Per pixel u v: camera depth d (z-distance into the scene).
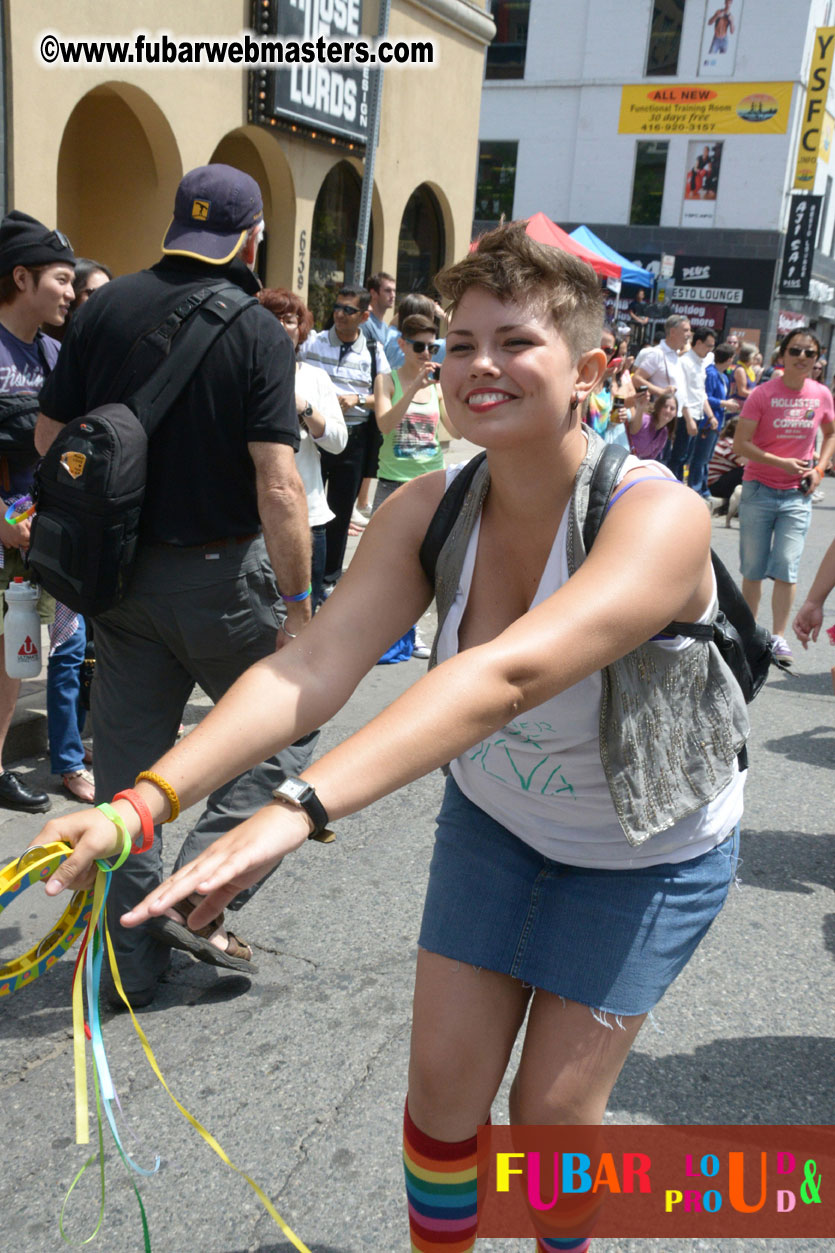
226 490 2.54
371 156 6.82
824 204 28.16
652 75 24.61
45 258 3.52
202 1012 2.76
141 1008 2.76
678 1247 2.07
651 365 10.47
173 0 7.80
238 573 2.58
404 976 2.96
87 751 4.30
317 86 9.48
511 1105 1.64
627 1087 2.54
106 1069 1.23
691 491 1.42
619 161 25.20
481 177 26.36
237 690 1.38
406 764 1.14
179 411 2.47
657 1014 2.84
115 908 2.64
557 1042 1.56
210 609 2.57
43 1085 2.47
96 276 4.36
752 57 23.80
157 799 1.21
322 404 4.96
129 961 2.69
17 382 3.60
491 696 1.17
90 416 2.40
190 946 2.74
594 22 24.61
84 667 4.30
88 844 1.13
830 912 3.47
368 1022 2.74
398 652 5.87
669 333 10.57
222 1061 2.56
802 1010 2.91
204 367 2.47
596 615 1.24
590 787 1.56
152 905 1.03
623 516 1.37
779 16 23.42
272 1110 2.40
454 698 1.16
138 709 2.64
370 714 5.07
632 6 24.27
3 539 3.53
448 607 1.58
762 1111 2.49
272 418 2.51
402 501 1.62
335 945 3.10
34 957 1.28
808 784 4.57
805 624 3.94
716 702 1.60
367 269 11.57
